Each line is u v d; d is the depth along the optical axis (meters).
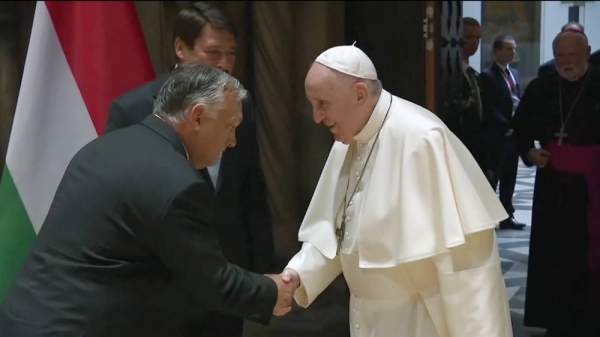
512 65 4.61
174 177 2.55
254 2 7.09
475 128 4.39
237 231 3.63
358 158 2.94
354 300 3.04
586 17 3.85
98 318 2.55
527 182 3.96
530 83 3.87
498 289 2.70
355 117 2.78
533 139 3.88
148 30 6.58
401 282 2.84
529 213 3.97
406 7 6.11
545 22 4.94
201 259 2.54
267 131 7.20
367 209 2.79
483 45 5.04
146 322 2.64
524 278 3.99
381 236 2.77
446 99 5.37
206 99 2.69
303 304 3.09
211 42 3.66
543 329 3.84
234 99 2.76
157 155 2.62
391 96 2.88
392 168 2.78
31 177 3.94
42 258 2.64
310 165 7.20
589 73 3.69
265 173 7.16
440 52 5.93
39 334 2.52
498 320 2.65
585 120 3.70
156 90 3.53
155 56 6.62
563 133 3.74
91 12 4.18
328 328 4.22
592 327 3.67
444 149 2.73
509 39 4.54
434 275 2.79
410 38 6.08
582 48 3.67
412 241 2.67
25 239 3.86
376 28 6.35
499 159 4.06
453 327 2.67
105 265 2.57
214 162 2.85
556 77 3.79
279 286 2.87
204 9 3.74
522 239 4.02
